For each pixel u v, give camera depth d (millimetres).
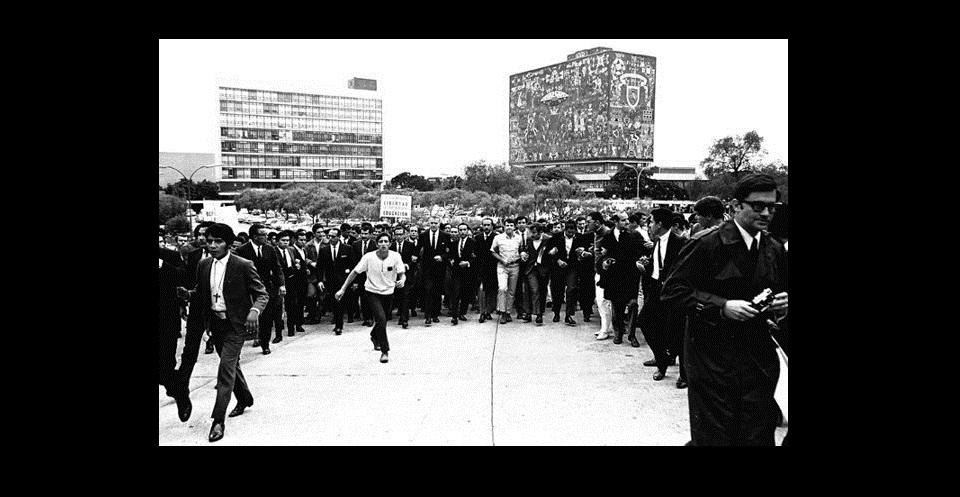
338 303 10008
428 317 10461
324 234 12164
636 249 8156
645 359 7504
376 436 4949
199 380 7211
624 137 158375
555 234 10234
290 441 4891
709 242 3459
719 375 3367
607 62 153875
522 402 5785
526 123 186125
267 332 8445
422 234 10617
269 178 137875
